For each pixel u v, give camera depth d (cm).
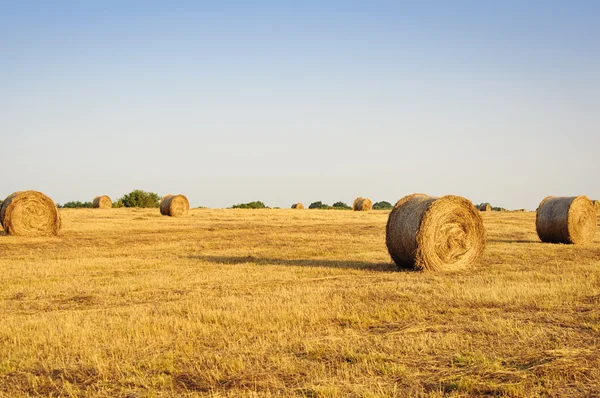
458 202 1661
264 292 1225
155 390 644
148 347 800
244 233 2961
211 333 874
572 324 913
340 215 4734
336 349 783
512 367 701
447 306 1063
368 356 741
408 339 823
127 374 692
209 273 1512
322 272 1541
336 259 1859
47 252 2036
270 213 4875
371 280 1406
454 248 1650
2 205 2652
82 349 787
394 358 738
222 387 652
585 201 2395
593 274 1438
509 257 1870
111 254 1989
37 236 2656
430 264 1603
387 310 1018
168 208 4316
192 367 715
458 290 1212
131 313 1009
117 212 4744
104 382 671
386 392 621
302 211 5338
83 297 1196
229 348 789
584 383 646
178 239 2605
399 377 675
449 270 1625
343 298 1142
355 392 628
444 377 671
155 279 1406
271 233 2964
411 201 1706
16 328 892
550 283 1287
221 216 4391
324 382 656
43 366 726
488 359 731
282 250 2127
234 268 1611
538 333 846
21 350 787
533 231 3102
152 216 4278
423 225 1602
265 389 645
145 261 1772
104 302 1145
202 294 1212
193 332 872
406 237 1631
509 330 867
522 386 633
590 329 881
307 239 2616
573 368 685
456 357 737
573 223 2362
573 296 1135
